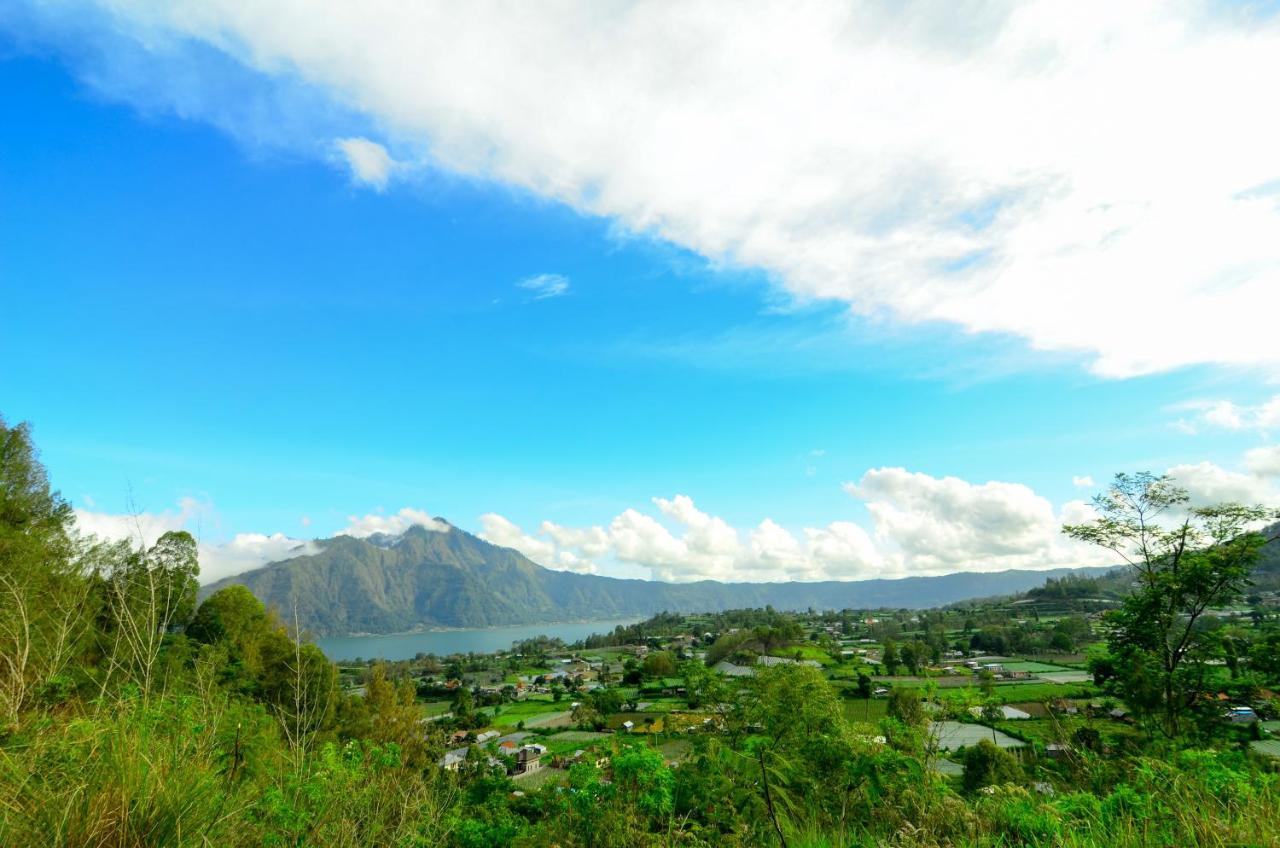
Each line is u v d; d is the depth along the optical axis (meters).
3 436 18.88
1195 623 11.04
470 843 4.03
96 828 2.67
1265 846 3.06
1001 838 3.84
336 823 3.85
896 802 4.66
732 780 4.75
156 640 4.01
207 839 2.85
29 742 3.32
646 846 3.84
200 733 3.81
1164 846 3.31
